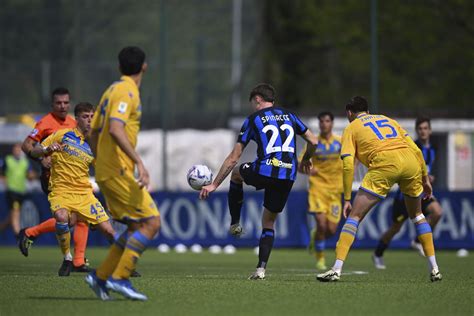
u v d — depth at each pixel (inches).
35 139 1619.1
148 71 5354.3
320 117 2114.9
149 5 5290.4
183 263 2267.5
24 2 4953.3
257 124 1434.5
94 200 1583.4
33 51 4864.7
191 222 2989.7
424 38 4197.8
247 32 5590.6
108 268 1121.4
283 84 4468.5
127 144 1059.9
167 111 3112.7
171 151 3850.9
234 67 5575.8
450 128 3489.2
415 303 1133.1
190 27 5689.0
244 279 1497.3
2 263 2165.4
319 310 1061.1
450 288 1320.1
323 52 4581.7
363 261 2394.2
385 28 4160.9
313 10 4360.2
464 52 4234.7
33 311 1039.6
